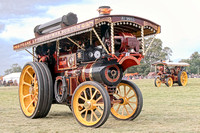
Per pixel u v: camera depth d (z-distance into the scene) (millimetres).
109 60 5984
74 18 7176
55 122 6410
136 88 6387
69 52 7406
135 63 6016
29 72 7734
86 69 6316
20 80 7727
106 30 6152
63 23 7086
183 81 21641
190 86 20344
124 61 6086
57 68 7379
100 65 6023
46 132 5227
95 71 6004
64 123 6242
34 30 8125
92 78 6125
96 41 7703
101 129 5387
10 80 45781
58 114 7840
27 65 7457
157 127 5551
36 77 6965
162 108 8555
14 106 10086
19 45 8477
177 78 21438
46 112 7027
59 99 6812
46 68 7121
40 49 7992
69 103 6914
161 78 21016
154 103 9938
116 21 5707
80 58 6457
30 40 7867
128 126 5723
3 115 7680
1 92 20109
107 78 5965
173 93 14281
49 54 7758
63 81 6594
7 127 5805
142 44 6137
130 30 6852
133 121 6348
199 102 10070
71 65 6832
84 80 6363
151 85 23484
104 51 6090
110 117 7020
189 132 5039
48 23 7582
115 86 6156
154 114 7355
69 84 6613
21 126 5918
